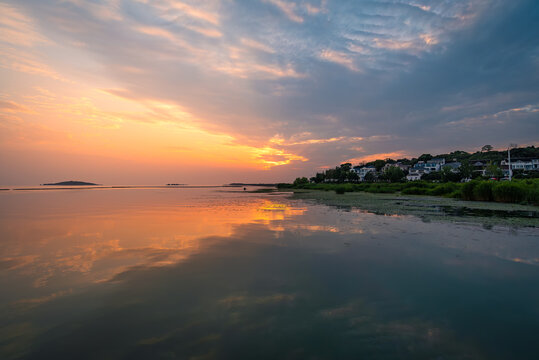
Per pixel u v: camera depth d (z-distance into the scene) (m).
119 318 4.18
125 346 3.49
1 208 20.84
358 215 15.67
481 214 15.72
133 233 10.61
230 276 5.97
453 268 6.48
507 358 3.33
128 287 5.35
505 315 4.36
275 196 39.88
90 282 5.59
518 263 6.82
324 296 5.01
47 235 10.23
